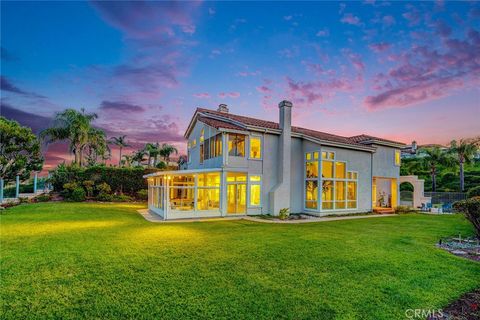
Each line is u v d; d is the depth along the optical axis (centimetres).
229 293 542
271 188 2098
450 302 525
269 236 1155
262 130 2028
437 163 4619
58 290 548
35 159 2823
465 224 1653
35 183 3055
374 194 2770
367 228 1459
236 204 1964
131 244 962
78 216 1705
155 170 3164
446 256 855
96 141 3925
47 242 974
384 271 696
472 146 4303
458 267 742
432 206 2969
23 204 2427
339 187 2248
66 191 2830
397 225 1595
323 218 1981
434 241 1108
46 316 443
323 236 1177
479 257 871
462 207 1077
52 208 2088
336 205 2198
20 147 2650
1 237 1059
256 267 714
